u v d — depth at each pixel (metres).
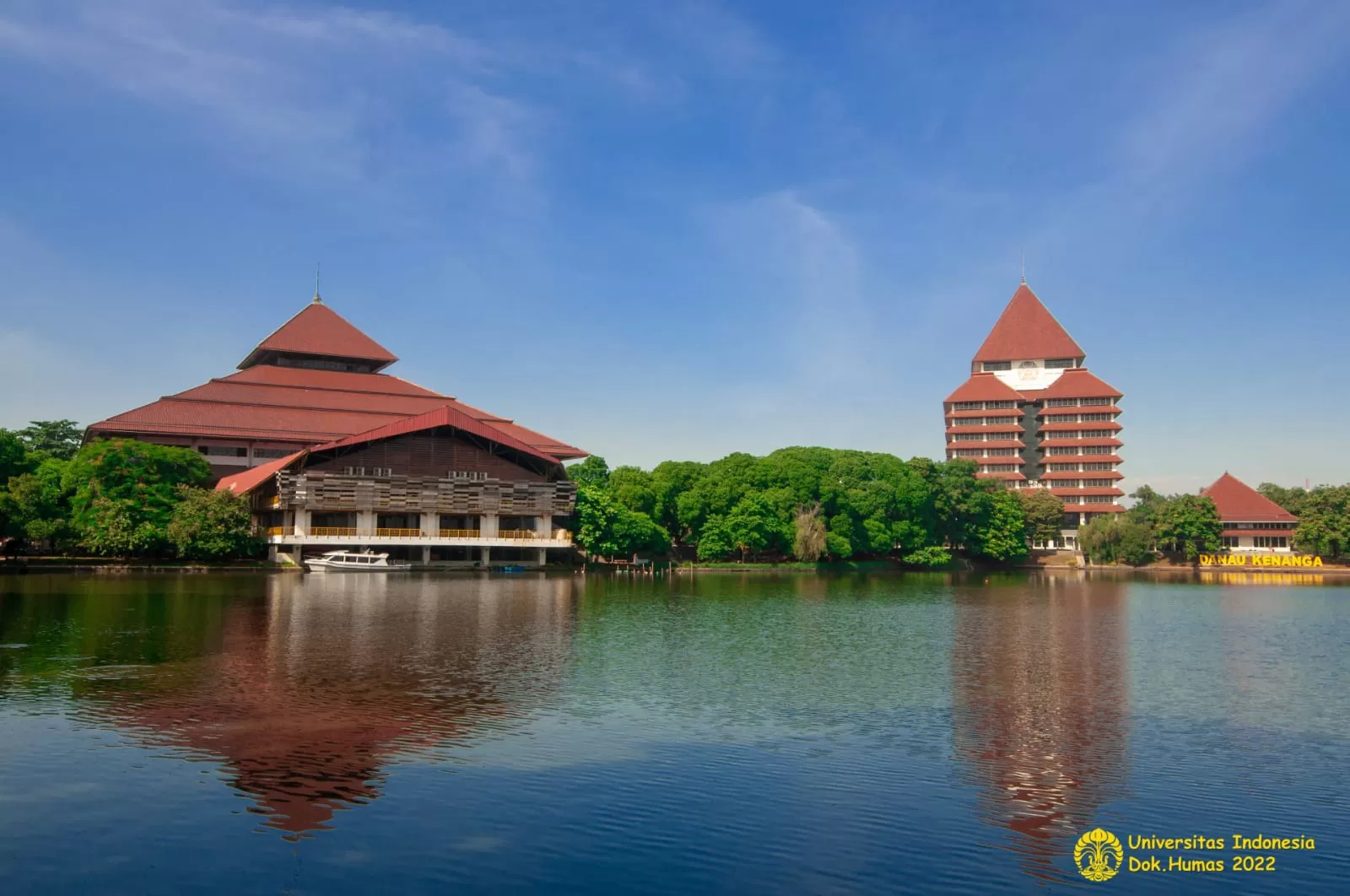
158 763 21.94
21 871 15.94
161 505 95.88
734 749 24.31
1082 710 30.20
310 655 38.31
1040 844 18.16
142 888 15.38
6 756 22.31
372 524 106.44
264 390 136.75
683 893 15.58
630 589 84.56
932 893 15.87
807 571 128.25
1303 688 34.72
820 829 18.62
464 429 109.44
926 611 65.94
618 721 27.31
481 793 20.23
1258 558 164.50
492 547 112.94
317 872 16.06
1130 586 103.19
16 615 50.72
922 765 23.17
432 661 37.22
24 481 92.00
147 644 40.62
